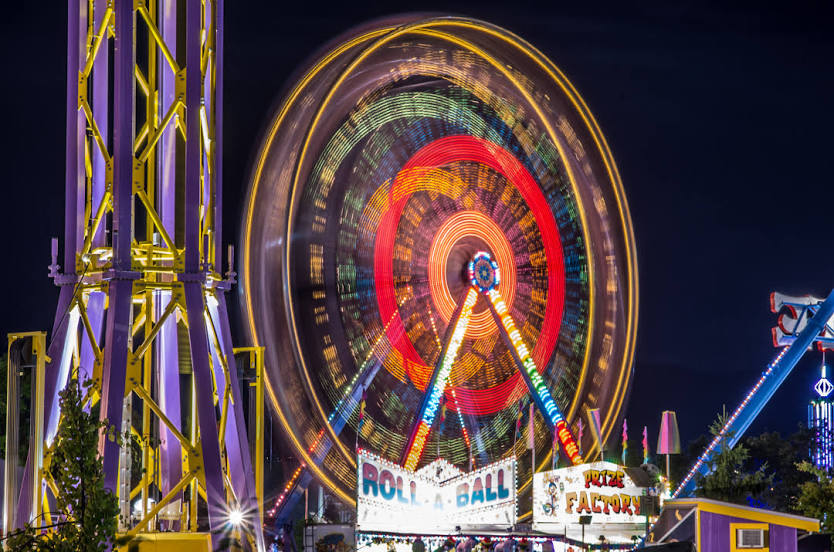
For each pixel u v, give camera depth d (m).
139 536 25.19
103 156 27.72
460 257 64.56
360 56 60.00
